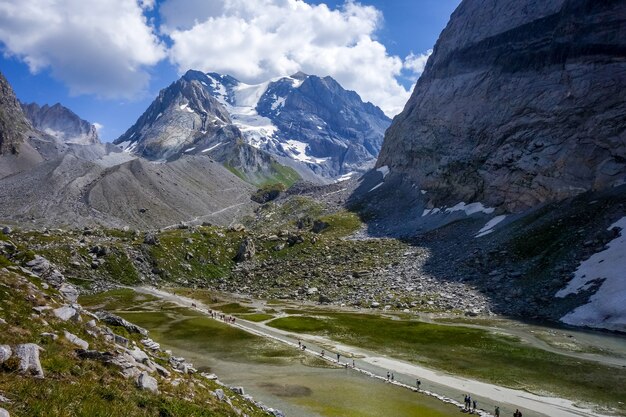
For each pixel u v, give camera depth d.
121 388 23.34
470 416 48.91
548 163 165.88
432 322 98.31
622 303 91.06
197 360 72.50
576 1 189.75
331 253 173.25
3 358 20.22
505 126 197.12
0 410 16.22
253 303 129.25
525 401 53.75
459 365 69.75
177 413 23.30
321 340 87.25
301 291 140.62
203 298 135.00
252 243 183.88
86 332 30.16
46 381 20.33
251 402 38.69
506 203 176.38
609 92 159.75
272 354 76.88
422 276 136.00
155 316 106.94
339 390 57.47
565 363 67.75
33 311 28.84
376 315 108.25
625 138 147.88
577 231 127.00
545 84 187.12
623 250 107.88
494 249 138.38
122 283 144.62
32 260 46.78
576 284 104.88
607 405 51.66
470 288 120.38
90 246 156.62
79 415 18.75
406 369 68.12
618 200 132.50
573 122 166.38
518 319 98.31
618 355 71.25
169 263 164.25
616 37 169.00
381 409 50.53
